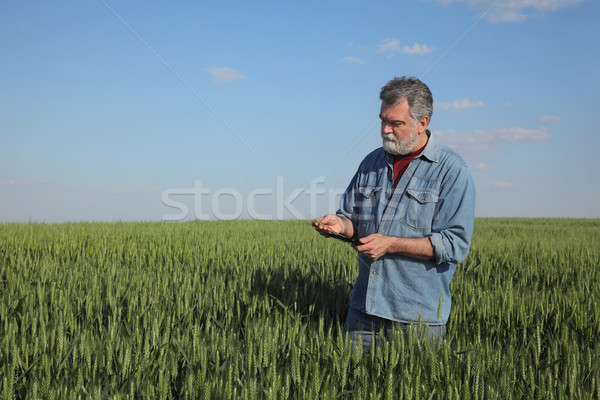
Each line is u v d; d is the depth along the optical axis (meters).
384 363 2.93
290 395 2.64
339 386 2.76
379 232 3.54
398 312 3.44
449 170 3.36
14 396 2.68
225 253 7.94
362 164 3.88
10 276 5.95
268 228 13.36
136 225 14.25
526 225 18.56
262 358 2.96
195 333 3.22
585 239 12.65
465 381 2.51
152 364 3.00
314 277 5.68
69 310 4.02
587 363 3.02
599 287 5.79
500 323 4.10
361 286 3.70
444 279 3.42
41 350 3.16
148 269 6.73
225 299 4.72
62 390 2.59
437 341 3.02
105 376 2.86
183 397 2.65
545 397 2.66
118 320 3.93
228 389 2.51
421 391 2.58
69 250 8.55
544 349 3.68
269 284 5.64
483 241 10.91
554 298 4.93
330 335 3.25
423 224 3.40
